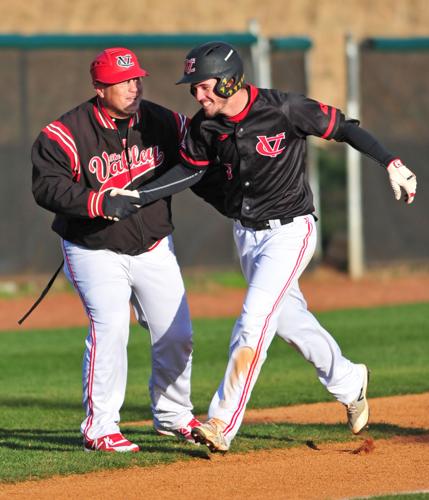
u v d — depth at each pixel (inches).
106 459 887.7
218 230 2586.1
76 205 878.4
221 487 789.2
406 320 2011.6
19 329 2027.6
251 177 868.6
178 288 954.7
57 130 903.7
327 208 2984.7
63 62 2450.8
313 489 781.3
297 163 879.7
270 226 879.7
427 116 2763.3
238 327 858.8
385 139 2751.0
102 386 928.3
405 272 2755.9
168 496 767.1
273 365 1594.5
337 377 919.0
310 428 1037.8
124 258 933.8
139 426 1120.8
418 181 2755.9
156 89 2502.5
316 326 911.0
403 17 4571.9
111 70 884.0
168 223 943.0
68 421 1180.5
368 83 2751.0
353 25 4485.7
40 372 1563.7
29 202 2432.3
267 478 815.1
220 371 1539.1
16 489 800.9
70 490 791.7
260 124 855.7
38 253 2449.6
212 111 854.5
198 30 4220.0
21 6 4069.9
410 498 741.9
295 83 2650.1
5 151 2405.3
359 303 2359.7
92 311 930.1
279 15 4394.7
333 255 2849.4
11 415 1221.7
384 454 900.6
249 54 2539.4
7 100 2409.0
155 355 970.1
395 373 1457.9
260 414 1182.3
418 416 1105.4
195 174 902.4
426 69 2765.7
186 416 990.4
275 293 859.4
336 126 866.8
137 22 4185.5
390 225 2746.1
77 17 4114.2
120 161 924.6
